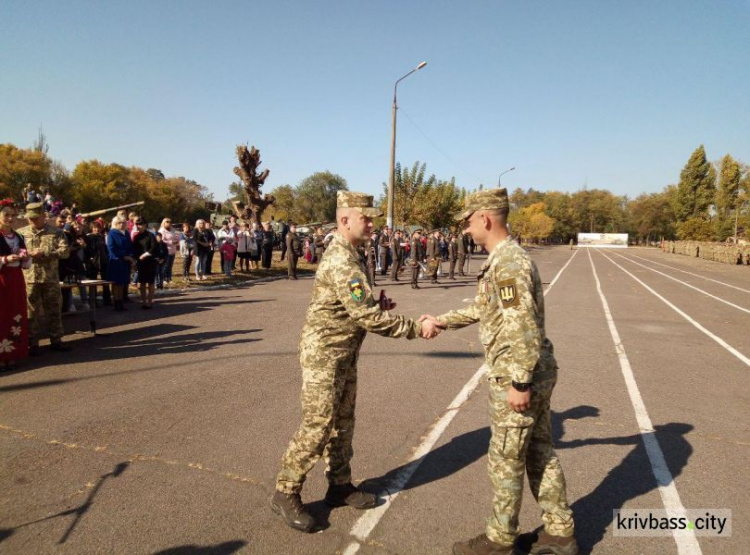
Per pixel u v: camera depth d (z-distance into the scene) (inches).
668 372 235.5
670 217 3543.3
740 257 1393.9
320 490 122.4
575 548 97.3
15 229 237.9
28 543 97.3
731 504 118.9
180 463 131.6
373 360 244.4
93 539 99.2
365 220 105.7
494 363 92.6
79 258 342.6
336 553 97.3
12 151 1818.4
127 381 200.8
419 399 187.9
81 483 120.5
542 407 95.2
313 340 103.5
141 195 2411.4
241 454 137.6
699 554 99.9
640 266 1219.2
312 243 839.1
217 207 1096.2
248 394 187.3
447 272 864.9
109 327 305.6
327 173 3230.8
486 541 94.6
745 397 199.8
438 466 134.6
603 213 4168.3
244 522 106.3
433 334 105.2
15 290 214.7
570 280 762.2
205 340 275.6
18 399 178.2
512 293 86.5
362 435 153.7
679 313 430.3
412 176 1353.3
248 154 849.5
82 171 2219.5
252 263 765.3
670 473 133.9
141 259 362.3
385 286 612.1
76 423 156.9
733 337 324.8
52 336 245.0
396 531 105.2
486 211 93.0
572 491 124.3
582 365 246.1
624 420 172.1
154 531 102.3
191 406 173.8
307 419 102.9
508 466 92.3
